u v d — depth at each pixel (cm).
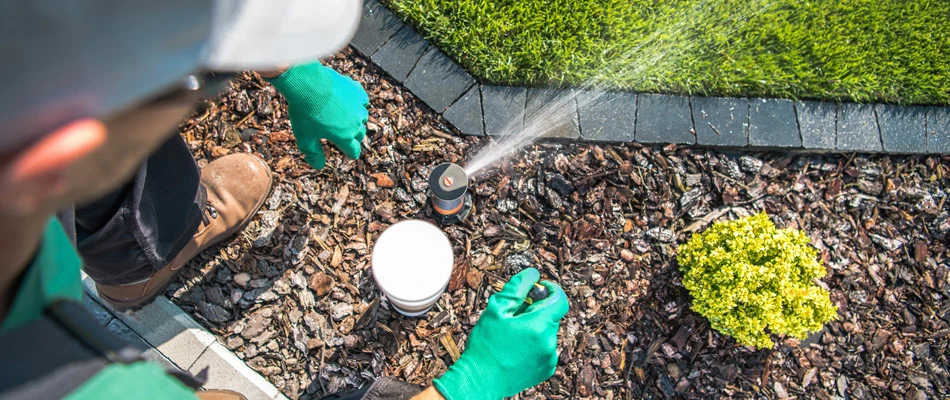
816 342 104
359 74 106
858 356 104
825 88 108
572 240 104
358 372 99
